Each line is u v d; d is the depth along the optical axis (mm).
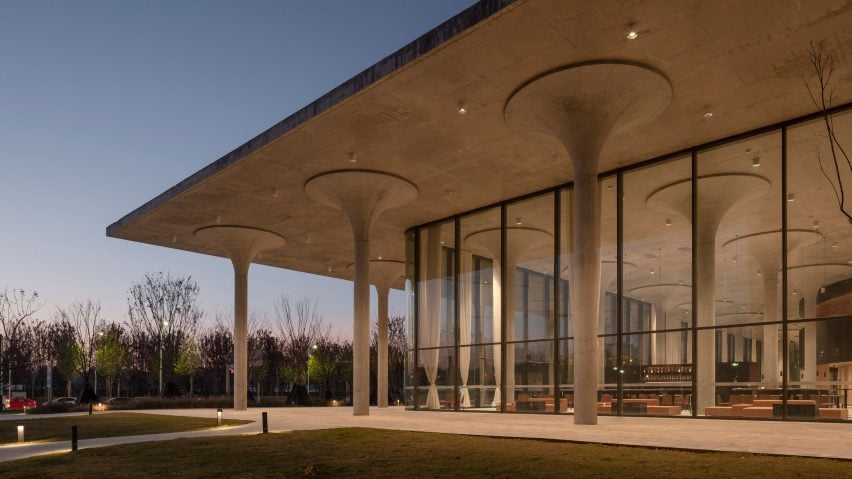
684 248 19906
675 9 13008
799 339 17297
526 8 13016
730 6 12875
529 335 24156
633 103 16109
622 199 21719
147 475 10234
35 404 42281
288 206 27250
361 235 24281
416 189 24531
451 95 16812
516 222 25578
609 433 13867
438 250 29000
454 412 25953
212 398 39281
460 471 9523
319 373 52750
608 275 21641
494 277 26016
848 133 17141
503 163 21828
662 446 11148
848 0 12508
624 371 20641
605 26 13641
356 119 18359
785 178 18047
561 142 17047
